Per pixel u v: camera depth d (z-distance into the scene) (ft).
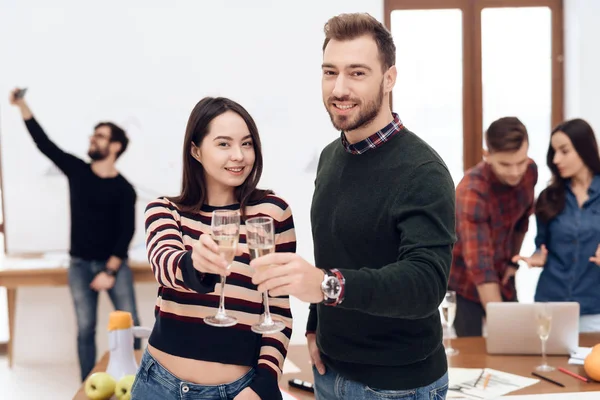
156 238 5.35
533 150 17.08
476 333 10.81
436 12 16.56
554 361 8.06
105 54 15.35
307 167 16.06
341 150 5.81
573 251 9.83
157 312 5.71
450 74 16.75
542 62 16.87
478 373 7.65
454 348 8.72
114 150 13.75
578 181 9.91
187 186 5.59
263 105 15.85
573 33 16.39
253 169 5.60
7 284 14.29
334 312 5.60
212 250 4.50
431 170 5.10
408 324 5.33
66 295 15.80
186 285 4.78
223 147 5.32
